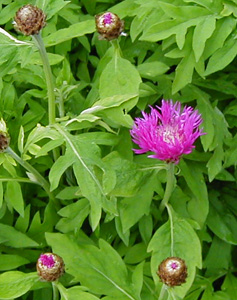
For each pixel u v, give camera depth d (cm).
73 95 60
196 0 54
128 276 53
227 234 60
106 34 52
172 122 49
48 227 57
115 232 58
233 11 54
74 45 66
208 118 57
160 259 52
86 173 49
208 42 54
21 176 58
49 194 56
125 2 60
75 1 66
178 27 54
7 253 57
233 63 65
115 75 54
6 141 50
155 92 56
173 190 58
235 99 65
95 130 60
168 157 48
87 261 52
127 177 52
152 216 59
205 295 56
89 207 55
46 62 50
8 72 51
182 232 53
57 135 51
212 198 63
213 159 57
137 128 50
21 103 59
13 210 58
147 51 65
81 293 48
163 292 48
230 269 60
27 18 48
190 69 55
